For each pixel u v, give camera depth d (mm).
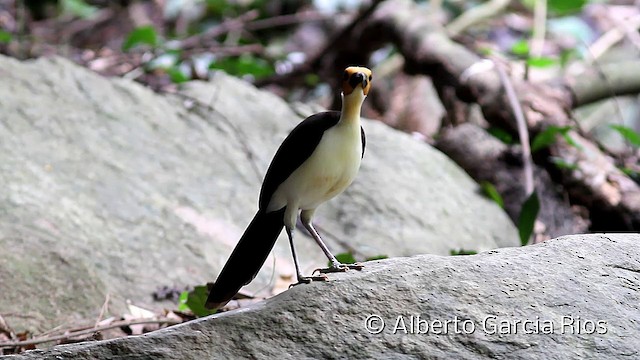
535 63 13367
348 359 5246
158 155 11297
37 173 10195
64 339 7809
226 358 5270
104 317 8359
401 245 10523
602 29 17344
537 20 15547
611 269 5977
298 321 5473
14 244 8844
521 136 11453
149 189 10617
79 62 15125
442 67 13531
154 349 5301
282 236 10430
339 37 15594
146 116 11961
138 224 9922
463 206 11492
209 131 12039
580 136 12422
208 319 5504
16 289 8375
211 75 15453
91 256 9141
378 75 15984
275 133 12352
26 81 11898
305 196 6172
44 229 9219
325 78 15828
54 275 8625
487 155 12383
